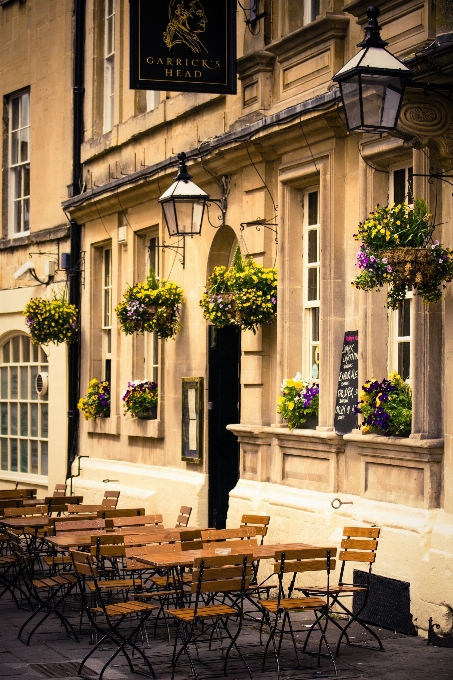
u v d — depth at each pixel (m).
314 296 12.45
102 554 10.26
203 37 12.61
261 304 12.50
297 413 12.20
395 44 10.75
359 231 9.86
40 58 20.55
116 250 17.53
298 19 12.63
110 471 17.22
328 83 11.89
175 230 13.23
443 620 9.77
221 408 14.60
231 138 13.23
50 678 9.10
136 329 15.24
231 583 9.24
